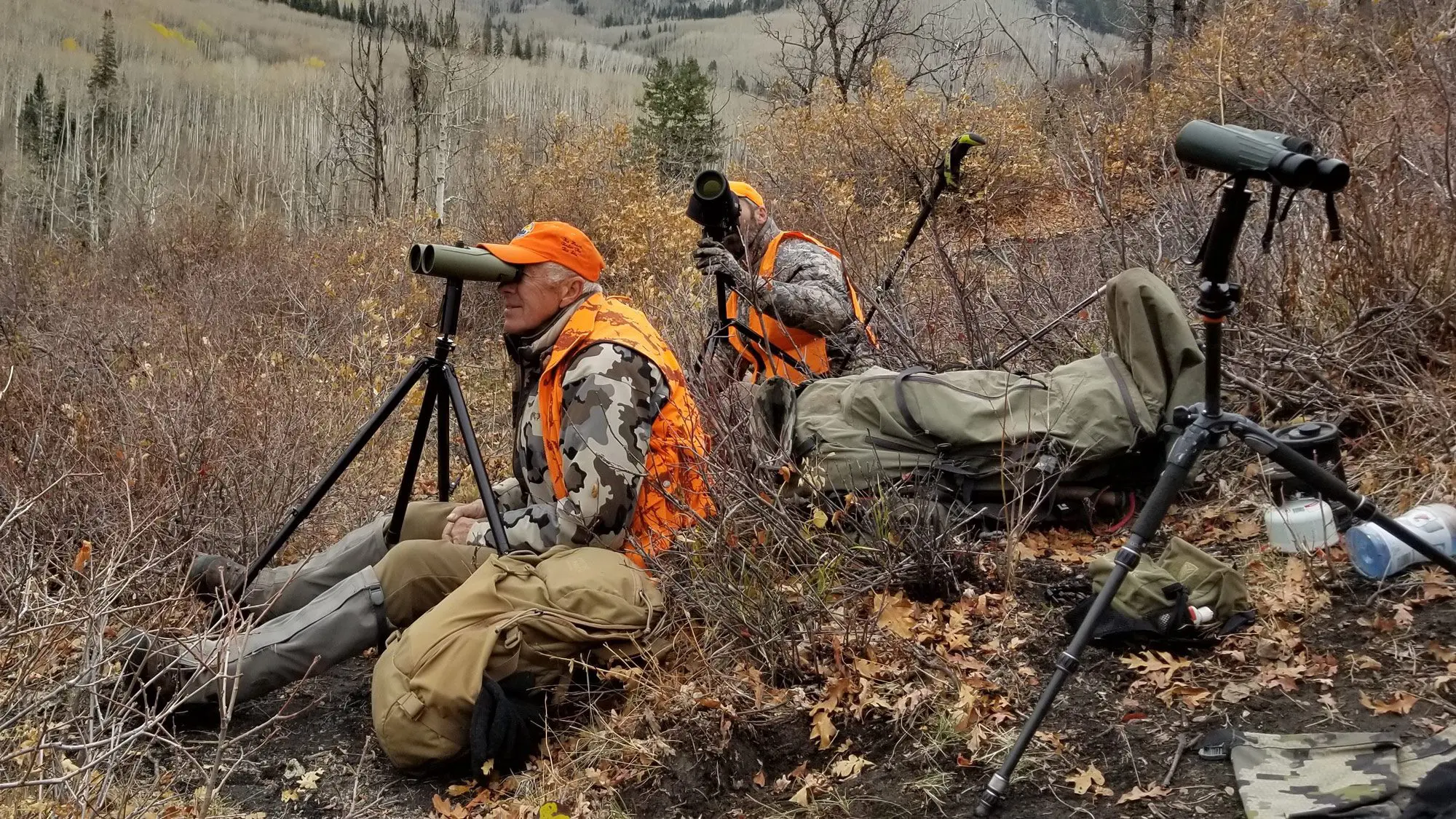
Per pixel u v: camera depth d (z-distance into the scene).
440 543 3.39
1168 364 3.72
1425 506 3.28
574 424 3.28
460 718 3.04
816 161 10.64
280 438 4.36
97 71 40.97
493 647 3.06
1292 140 2.37
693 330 5.30
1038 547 3.81
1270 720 2.79
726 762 2.99
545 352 3.46
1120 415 3.66
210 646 3.22
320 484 3.54
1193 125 2.50
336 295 7.85
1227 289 2.51
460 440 5.68
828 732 3.01
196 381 4.73
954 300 5.22
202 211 13.12
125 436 4.33
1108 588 2.59
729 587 3.26
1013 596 3.49
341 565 3.64
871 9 15.07
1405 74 5.68
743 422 3.82
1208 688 2.95
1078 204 6.90
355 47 14.12
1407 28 6.61
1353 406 4.00
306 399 4.96
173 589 3.51
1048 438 3.67
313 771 3.17
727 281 4.64
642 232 9.04
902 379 3.85
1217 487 3.95
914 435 3.77
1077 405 3.69
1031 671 3.14
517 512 3.40
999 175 9.11
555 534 3.31
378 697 3.09
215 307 7.85
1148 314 3.72
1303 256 4.59
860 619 3.37
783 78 16.33
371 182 13.96
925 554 3.50
